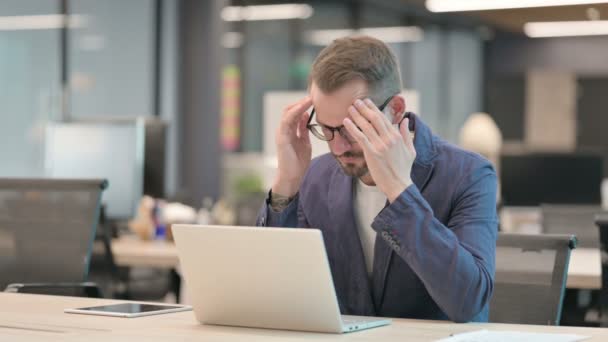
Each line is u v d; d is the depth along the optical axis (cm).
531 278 245
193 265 206
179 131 1027
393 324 206
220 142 1032
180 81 1027
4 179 343
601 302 258
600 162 710
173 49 1024
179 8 1027
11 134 841
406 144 212
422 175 225
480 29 1645
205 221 581
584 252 436
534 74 1681
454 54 1653
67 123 507
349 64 210
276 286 195
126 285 496
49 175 504
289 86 1326
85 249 326
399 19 1522
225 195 1084
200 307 208
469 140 1166
